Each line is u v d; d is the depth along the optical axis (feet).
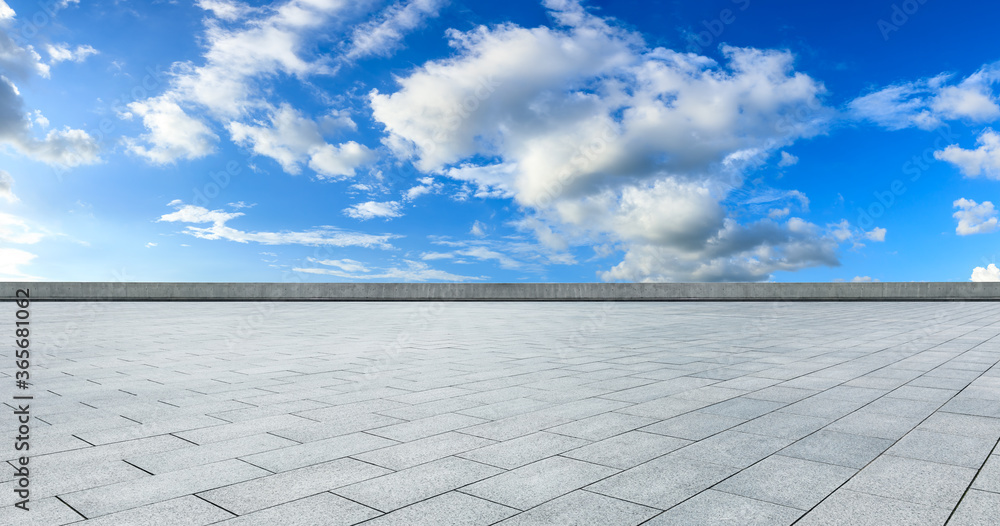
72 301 81.71
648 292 84.99
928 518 9.75
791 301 81.76
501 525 9.52
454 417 16.94
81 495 10.83
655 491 11.03
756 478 11.71
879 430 15.24
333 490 11.11
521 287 85.97
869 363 26.45
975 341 34.24
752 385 21.61
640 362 27.45
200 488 11.21
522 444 14.17
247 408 18.16
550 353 30.71
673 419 16.58
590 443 14.24
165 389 21.24
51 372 24.97
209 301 83.92
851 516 9.86
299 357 29.40
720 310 65.62
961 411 17.20
